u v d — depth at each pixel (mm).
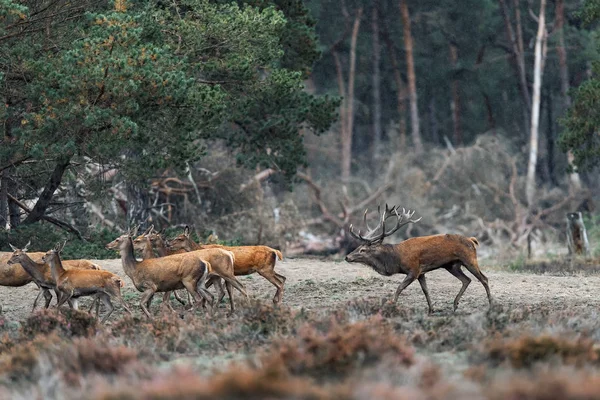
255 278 19125
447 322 12430
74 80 20219
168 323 12602
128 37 20875
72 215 28141
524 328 11656
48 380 8773
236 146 29328
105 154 20922
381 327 11141
